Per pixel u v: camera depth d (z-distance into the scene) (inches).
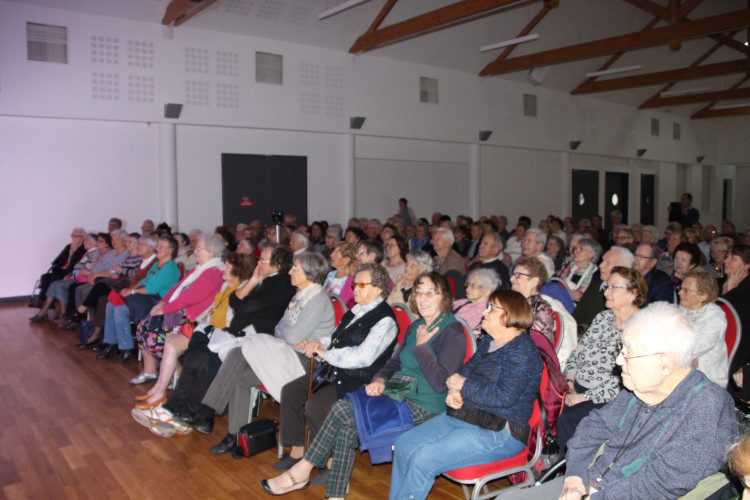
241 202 335.6
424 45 380.2
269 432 113.8
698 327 96.1
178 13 278.8
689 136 627.5
